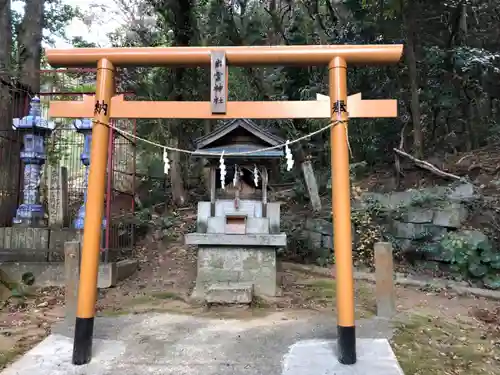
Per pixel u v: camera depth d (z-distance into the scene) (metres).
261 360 3.91
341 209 3.93
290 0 11.11
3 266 6.84
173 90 11.05
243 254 6.52
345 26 11.31
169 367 3.78
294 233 9.70
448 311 5.59
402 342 4.39
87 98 4.29
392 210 8.84
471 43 11.37
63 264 6.91
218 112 4.14
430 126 11.70
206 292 6.07
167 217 10.77
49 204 8.26
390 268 5.36
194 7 11.09
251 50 4.14
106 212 7.27
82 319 3.91
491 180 8.62
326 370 3.66
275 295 6.39
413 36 10.33
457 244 7.09
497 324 5.03
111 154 7.40
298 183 11.75
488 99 11.09
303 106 4.17
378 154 11.75
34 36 9.73
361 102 4.12
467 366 3.88
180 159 12.09
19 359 3.97
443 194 8.38
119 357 4.00
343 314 3.83
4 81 8.10
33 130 7.70
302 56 4.11
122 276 7.51
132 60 4.20
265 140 6.51
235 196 6.77
